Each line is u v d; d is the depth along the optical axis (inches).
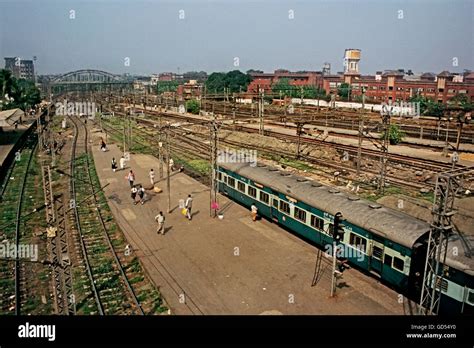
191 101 3700.8
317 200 977.5
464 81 3961.6
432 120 2625.5
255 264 904.9
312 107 3225.9
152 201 1364.4
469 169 681.6
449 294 682.8
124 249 1003.9
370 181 1518.2
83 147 2466.8
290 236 1072.2
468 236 747.4
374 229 821.9
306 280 834.8
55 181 1694.1
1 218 1227.9
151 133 2849.4
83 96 4977.9
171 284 819.4
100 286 830.5
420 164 1583.4
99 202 1382.9
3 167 1748.3
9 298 796.6
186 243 1019.3
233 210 1279.5
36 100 4404.5
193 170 1822.1
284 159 1941.4
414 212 1171.3
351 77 4537.4
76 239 1080.2
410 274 750.5
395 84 4008.4
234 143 2346.2
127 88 4926.2
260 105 2674.7
